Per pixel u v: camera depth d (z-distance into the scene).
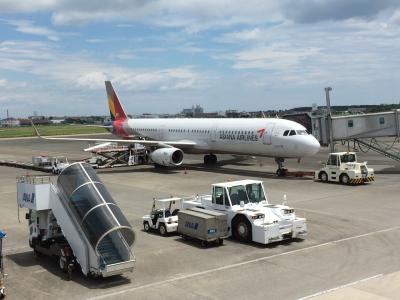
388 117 45.34
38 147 96.69
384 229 23.52
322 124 47.84
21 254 20.81
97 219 17.00
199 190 36.81
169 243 22.02
